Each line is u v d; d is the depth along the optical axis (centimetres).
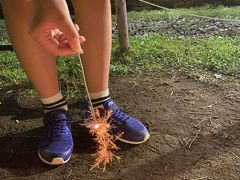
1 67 112
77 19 69
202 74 101
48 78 70
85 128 77
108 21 70
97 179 65
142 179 64
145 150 71
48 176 66
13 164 70
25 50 67
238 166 66
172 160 68
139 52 117
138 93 94
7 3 65
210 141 74
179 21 156
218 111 84
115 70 106
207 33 138
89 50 70
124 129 72
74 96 93
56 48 42
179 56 113
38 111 88
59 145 69
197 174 65
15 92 97
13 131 80
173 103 88
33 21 41
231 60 108
